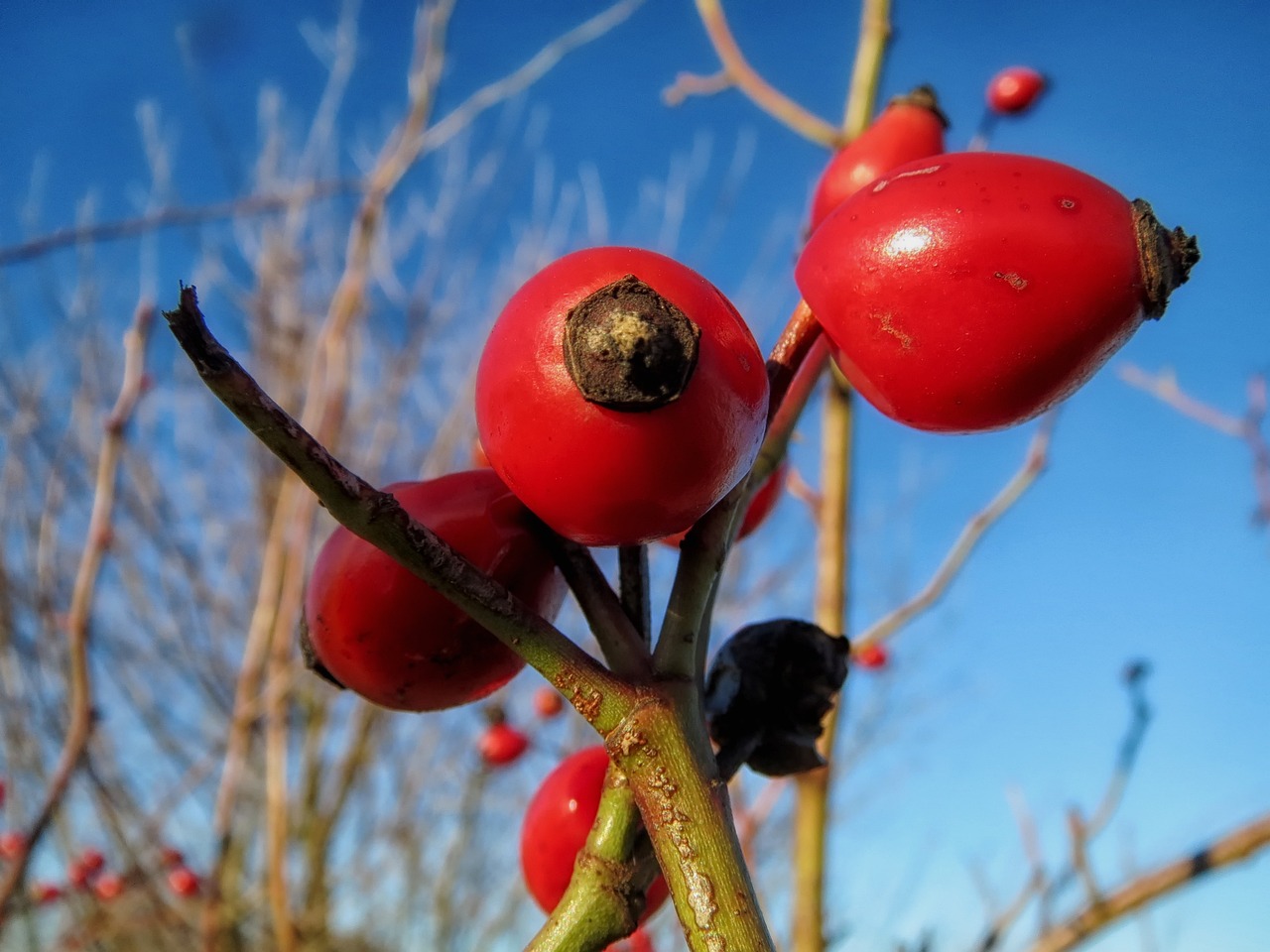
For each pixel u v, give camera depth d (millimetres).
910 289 56
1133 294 56
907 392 58
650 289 50
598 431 49
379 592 65
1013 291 55
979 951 122
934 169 59
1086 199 57
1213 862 101
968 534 134
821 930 97
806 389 71
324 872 419
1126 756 128
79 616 146
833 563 106
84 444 392
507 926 458
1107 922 104
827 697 62
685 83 134
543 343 50
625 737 50
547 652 50
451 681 68
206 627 444
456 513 64
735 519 55
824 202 88
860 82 118
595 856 51
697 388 49
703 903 47
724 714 61
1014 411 58
